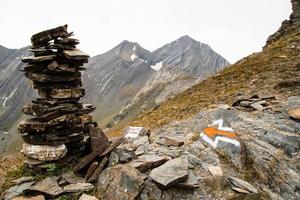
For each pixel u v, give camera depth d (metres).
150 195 9.30
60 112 11.55
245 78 29.02
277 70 27.56
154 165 10.54
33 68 11.33
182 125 17.78
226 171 10.92
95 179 10.43
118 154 11.17
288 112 16.12
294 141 12.77
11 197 9.59
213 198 9.23
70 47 11.73
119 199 9.23
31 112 11.45
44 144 11.29
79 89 12.05
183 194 9.34
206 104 24.20
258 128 14.27
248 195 9.30
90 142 11.90
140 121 27.89
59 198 9.34
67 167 11.42
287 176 10.96
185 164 10.24
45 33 11.29
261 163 11.40
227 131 12.80
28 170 11.34
